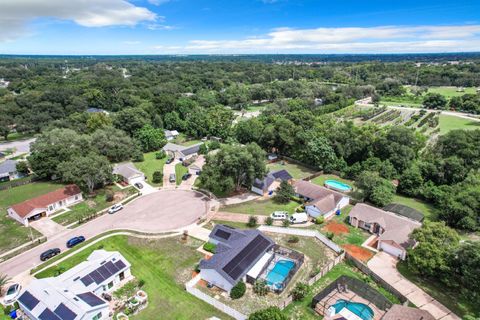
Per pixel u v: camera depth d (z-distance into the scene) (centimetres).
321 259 4462
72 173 6400
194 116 11981
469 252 3547
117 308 3525
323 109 14712
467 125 11894
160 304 3616
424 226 4191
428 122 12300
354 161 8469
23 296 3459
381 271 4228
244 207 6134
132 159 9175
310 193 6325
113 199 6512
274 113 13050
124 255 4575
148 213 5903
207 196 6662
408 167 7525
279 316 2945
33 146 8006
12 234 5181
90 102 15388
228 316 3425
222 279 3759
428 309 3553
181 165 8706
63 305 3203
